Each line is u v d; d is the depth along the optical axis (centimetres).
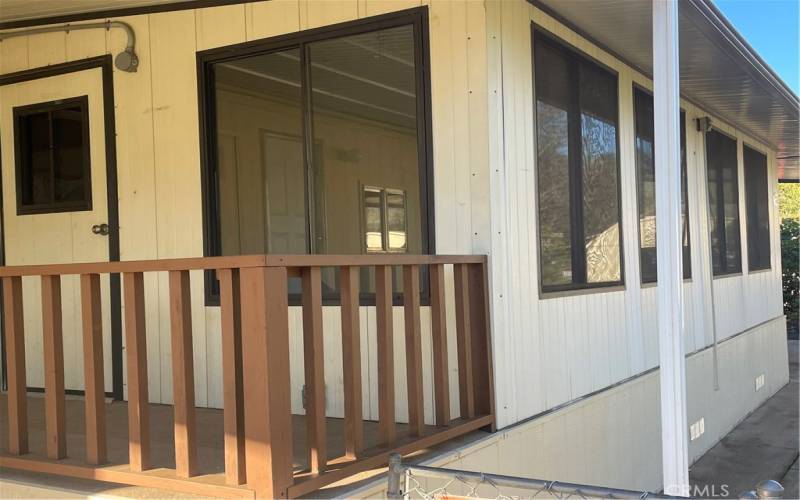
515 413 372
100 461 281
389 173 382
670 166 311
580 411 439
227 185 430
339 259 266
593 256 480
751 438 715
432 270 325
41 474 295
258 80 420
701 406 660
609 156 511
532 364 392
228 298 247
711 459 635
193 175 439
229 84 430
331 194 396
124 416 406
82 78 473
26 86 491
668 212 312
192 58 439
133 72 457
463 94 364
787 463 614
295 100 408
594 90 492
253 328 237
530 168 399
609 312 495
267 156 417
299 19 405
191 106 439
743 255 853
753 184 924
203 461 292
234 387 247
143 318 270
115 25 459
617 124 524
